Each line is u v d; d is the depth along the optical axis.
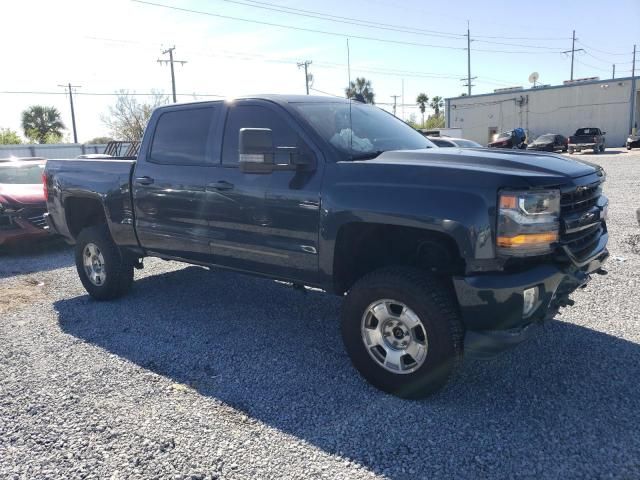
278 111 4.26
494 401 3.52
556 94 46.72
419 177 3.42
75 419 3.45
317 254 3.91
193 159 4.80
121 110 54.25
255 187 4.22
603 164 23.56
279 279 4.32
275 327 5.02
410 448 3.04
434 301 3.33
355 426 3.28
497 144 30.59
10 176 9.98
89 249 5.96
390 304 3.56
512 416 3.33
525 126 48.88
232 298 5.94
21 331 5.13
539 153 4.05
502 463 2.87
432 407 3.47
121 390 3.84
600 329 4.58
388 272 3.54
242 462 2.96
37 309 5.84
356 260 4.01
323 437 3.17
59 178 6.07
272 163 3.81
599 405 3.41
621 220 9.25
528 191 3.14
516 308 3.18
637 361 3.98
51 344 4.76
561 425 3.21
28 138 57.53
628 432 3.11
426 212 3.30
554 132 47.44
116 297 6.00
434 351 3.36
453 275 3.32
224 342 4.68
